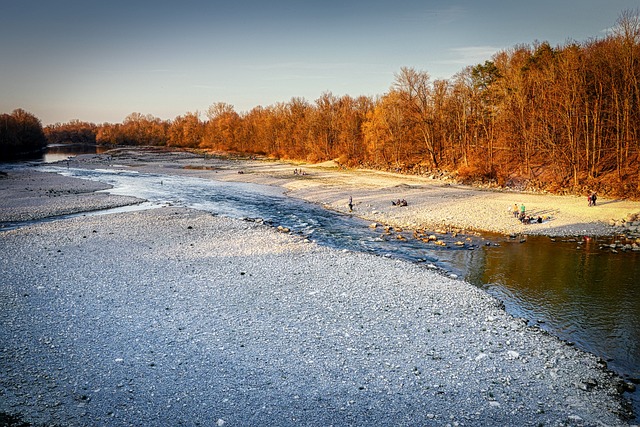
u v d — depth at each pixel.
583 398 14.62
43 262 28.70
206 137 186.25
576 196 52.03
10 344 17.55
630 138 54.75
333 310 21.34
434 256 32.00
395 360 16.78
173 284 24.81
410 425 13.13
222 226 41.00
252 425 13.05
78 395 14.27
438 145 89.62
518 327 19.80
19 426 12.61
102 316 20.36
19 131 171.50
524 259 30.80
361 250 33.84
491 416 13.59
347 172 89.19
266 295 23.23
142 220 43.12
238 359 16.69
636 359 17.39
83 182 75.31
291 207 54.50
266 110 164.75
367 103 118.19
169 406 13.84
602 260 30.23
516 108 67.81
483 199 52.19
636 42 54.38
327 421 13.27
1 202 53.72
